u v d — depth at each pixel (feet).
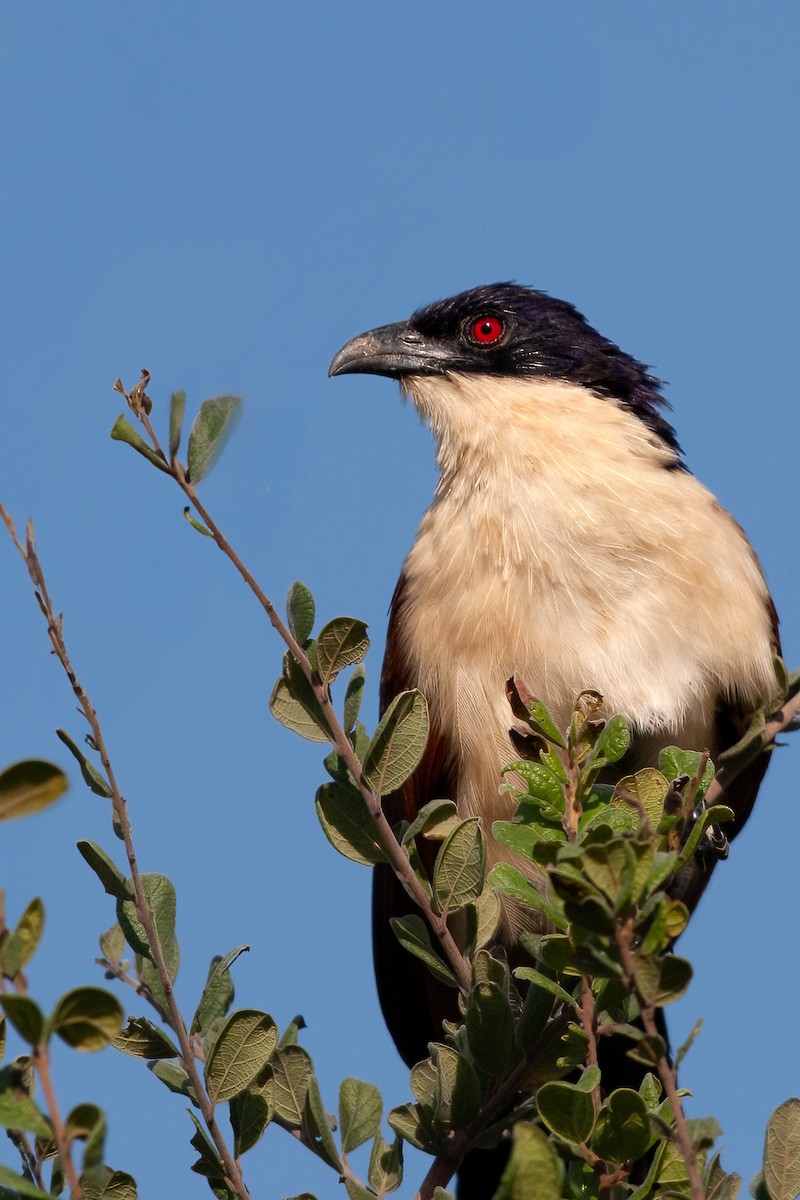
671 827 18.06
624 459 32.32
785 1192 18.02
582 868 14.39
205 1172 18.81
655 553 30.78
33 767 11.55
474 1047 20.06
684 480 32.40
